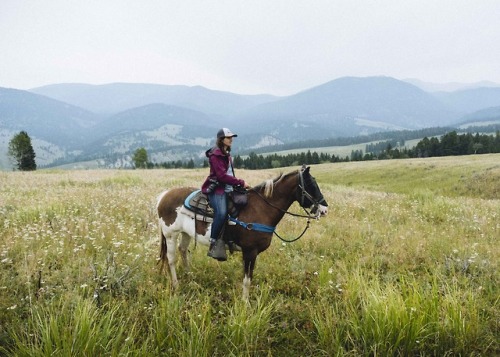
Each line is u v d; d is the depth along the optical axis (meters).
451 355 4.86
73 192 15.75
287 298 6.46
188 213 6.59
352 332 5.15
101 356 4.33
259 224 6.15
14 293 6.16
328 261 8.12
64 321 4.91
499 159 55.62
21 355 4.27
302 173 6.14
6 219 10.29
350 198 17.48
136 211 11.77
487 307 5.94
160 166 140.25
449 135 101.94
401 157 110.25
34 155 80.44
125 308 5.57
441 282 6.74
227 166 6.30
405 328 4.84
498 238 9.94
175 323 5.16
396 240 9.43
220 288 6.84
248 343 4.97
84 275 6.79
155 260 7.86
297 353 5.02
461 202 16.30
